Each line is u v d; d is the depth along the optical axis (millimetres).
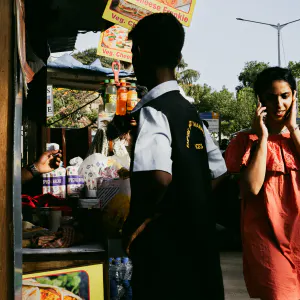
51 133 7281
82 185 3352
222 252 6211
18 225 1659
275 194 2676
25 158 5285
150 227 1669
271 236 2672
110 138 3883
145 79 1880
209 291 1716
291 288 2611
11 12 1685
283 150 2695
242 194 2766
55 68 7809
